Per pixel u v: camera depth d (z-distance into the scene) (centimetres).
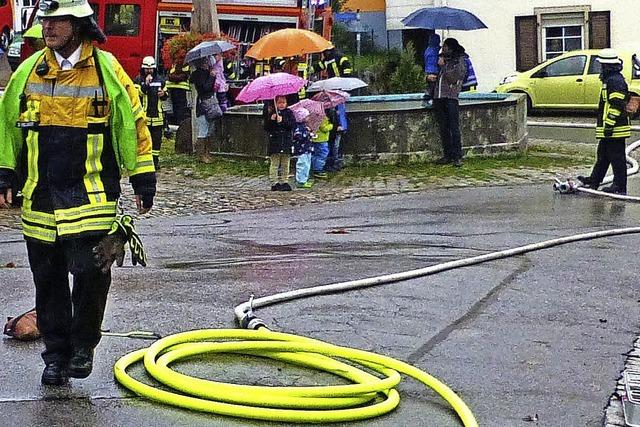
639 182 1689
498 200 1477
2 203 534
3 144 532
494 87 3422
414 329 723
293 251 1058
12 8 3425
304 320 743
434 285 871
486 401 569
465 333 714
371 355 612
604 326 743
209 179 1789
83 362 550
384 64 3197
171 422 515
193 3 2244
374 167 1891
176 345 638
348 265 967
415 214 1351
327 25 3117
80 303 541
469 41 3434
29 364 605
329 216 1349
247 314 714
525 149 2067
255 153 1969
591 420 542
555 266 959
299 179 1647
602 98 1522
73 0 516
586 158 2011
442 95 1880
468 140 1975
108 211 530
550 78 3002
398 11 3556
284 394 546
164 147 2311
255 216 1366
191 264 973
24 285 859
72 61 525
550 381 608
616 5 3247
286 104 1636
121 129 529
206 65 1975
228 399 542
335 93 1738
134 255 532
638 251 1042
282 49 1930
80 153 525
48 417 516
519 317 763
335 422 527
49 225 531
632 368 639
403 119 1909
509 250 1020
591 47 3284
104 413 525
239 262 984
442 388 559
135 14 2934
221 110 2008
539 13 3334
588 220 1276
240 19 2992
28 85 527
